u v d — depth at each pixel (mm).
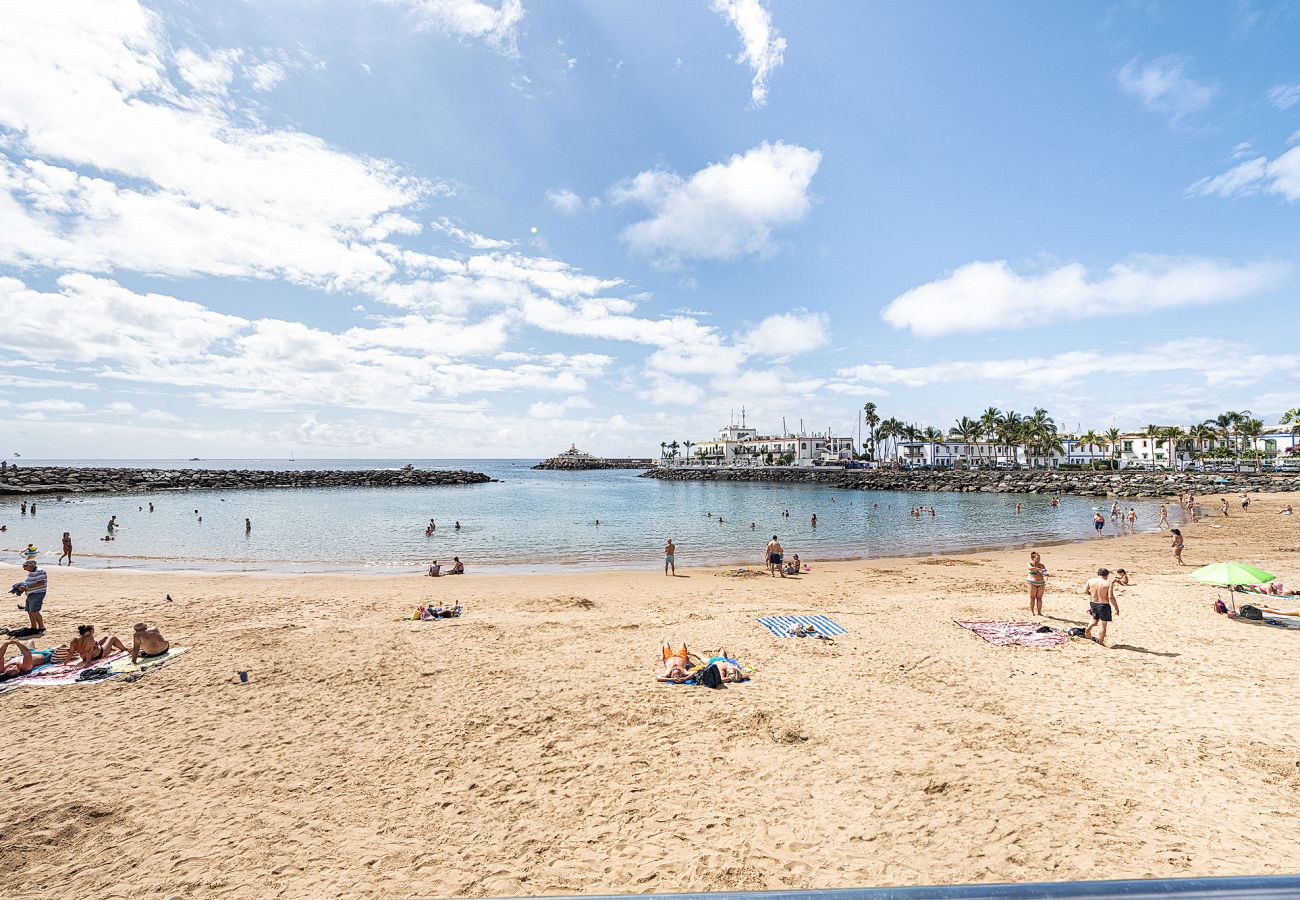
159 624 14945
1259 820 6262
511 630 14258
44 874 5906
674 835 6379
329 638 13602
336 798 7188
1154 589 17625
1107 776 7195
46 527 41875
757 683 10523
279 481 100250
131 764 7984
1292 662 10914
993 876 5543
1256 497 59938
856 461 132250
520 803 7047
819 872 5676
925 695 9812
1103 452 117312
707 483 120000
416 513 56406
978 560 26922
